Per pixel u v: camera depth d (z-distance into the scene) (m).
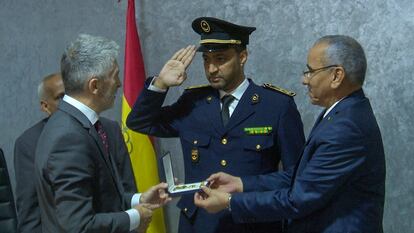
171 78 2.18
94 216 1.66
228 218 2.13
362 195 1.75
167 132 2.31
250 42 2.98
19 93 3.43
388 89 2.81
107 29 3.22
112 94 1.83
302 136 2.21
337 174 1.69
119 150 2.19
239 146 2.15
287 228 2.01
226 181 2.05
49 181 1.66
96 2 3.24
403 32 2.77
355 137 1.70
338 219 1.73
